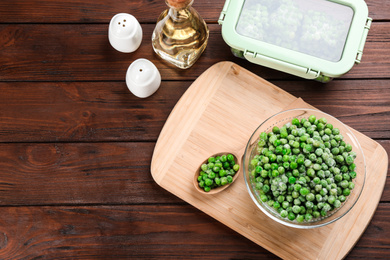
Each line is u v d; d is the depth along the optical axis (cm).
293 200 69
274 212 71
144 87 78
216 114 78
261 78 79
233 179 75
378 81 80
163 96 81
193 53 79
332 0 75
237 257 78
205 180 74
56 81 82
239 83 79
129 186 80
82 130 81
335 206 69
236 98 79
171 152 78
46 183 80
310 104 80
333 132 72
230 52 82
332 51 74
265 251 78
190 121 78
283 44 74
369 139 77
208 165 74
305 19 75
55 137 81
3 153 81
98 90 81
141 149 80
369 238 77
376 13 81
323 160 70
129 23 77
